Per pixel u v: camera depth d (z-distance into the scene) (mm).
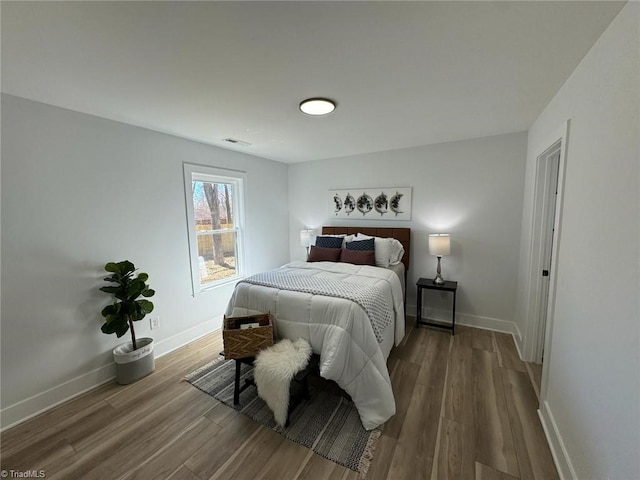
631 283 931
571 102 1529
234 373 2363
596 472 1113
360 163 3760
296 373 1755
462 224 3166
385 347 2227
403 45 1274
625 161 987
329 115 2225
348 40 1232
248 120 2320
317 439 1649
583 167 1345
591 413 1171
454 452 1540
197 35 1184
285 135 2799
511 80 1623
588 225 1271
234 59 1384
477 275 3141
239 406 1950
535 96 1850
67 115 2025
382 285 2416
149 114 2156
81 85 1649
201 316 3135
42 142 1907
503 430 1689
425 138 2973
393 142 3133
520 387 2100
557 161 2207
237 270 3721
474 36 1204
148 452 1581
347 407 1926
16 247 1815
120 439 1675
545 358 1759
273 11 1040
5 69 1453
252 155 3770
